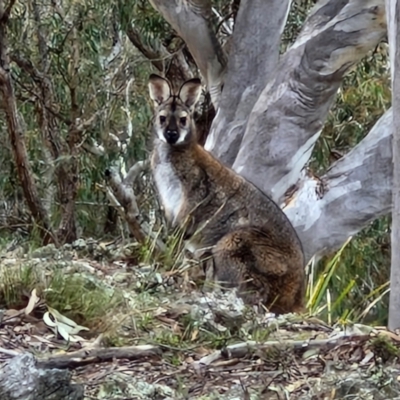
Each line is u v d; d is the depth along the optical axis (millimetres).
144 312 7098
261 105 14273
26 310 6898
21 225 15406
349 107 18250
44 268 7641
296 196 14109
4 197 18250
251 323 7020
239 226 11172
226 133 15281
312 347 6297
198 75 19766
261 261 10781
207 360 6148
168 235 11492
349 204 13969
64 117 18219
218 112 15453
